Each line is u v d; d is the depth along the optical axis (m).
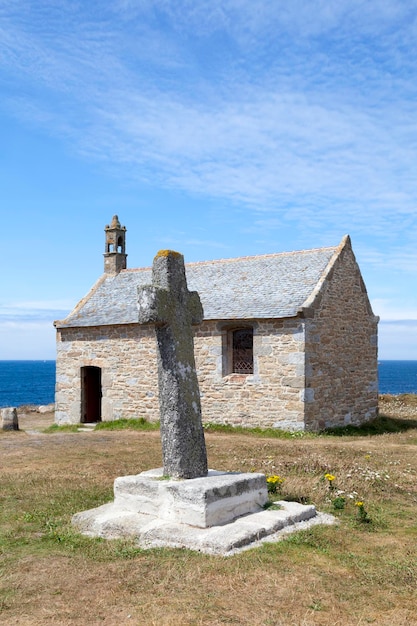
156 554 6.36
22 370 193.00
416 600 5.33
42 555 6.49
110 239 25.47
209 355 19.73
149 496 7.39
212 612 5.00
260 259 22.12
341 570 6.04
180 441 7.63
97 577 5.80
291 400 18.12
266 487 7.98
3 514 8.12
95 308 23.23
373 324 22.22
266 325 18.69
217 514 7.04
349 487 9.62
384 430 20.56
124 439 16.75
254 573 5.84
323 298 19.00
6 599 5.32
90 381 23.22
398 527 7.73
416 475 11.13
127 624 4.81
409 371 198.75
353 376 20.69
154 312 7.58
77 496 8.99
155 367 20.75
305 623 4.80
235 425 19.08
